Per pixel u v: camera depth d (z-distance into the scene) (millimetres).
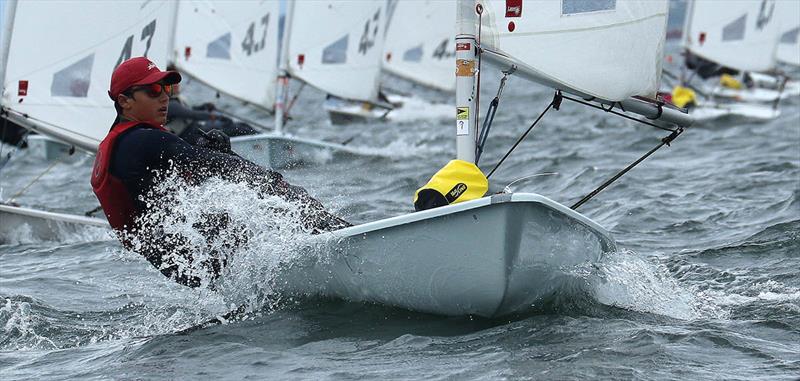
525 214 15492
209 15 51531
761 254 22188
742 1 70688
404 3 74938
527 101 93188
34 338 17094
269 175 17750
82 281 21438
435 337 15820
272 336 16266
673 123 20438
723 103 68438
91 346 16547
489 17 19141
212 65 51781
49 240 27203
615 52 19344
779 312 17359
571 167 40875
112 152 16953
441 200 16797
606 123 62750
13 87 29453
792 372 14125
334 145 44281
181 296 19656
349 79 55938
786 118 61250
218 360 15234
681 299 18203
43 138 51312
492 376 13945
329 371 14500
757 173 36312
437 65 74812
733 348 15227
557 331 15938
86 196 37531
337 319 16875
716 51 72062
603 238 17344
